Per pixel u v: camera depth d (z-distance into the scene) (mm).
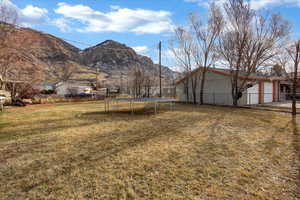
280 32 12961
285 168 3312
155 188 2656
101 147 4527
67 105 17234
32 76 24797
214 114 10086
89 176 3037
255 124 7242
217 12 15164
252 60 13680
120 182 2832
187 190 2602
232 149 4340
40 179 2947
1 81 19359
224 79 16250
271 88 18125
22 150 4348
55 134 5852
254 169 3275
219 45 15375
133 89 32938
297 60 9445
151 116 9570
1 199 2412
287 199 2398
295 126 6809
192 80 18531
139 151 4219
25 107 15258
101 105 16891
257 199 2395
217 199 2391
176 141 5004
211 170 3240
